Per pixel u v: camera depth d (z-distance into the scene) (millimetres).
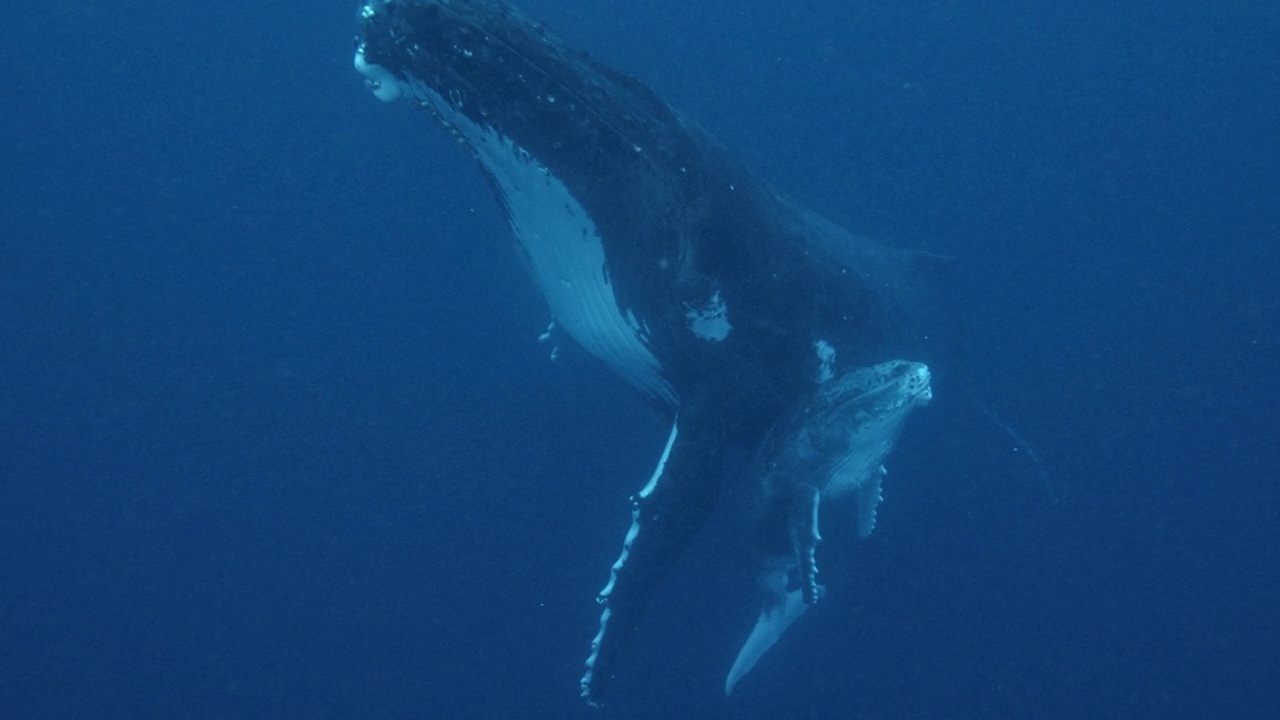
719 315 7492
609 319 7750
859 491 8883
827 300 8188
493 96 6082
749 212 7570
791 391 8094
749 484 7988
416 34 5762
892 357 9094
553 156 6469
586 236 7074
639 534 7000
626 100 6828
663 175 6918
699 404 7617
